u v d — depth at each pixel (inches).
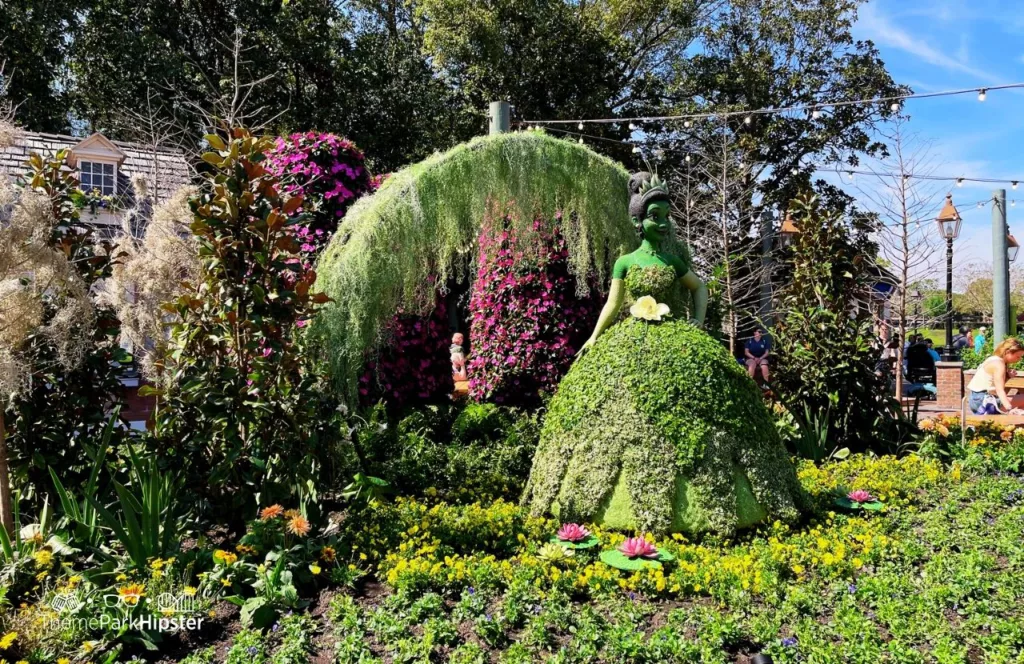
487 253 318.7
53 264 154.9
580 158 247.9
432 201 232.7
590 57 772.6
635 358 165.5
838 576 139.3
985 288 987.9
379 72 773.3
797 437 251.4
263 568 133.3
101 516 141.0
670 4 770.8
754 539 153.6
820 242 271.6
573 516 163.8
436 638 118.0
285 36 715.4
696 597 132.4
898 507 182.9
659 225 180.2
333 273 227.6
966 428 275.0
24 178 177.9
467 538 155.7
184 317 163.5
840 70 768.3
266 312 160.6
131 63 667.4
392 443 239.0
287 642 118.3
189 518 159.5
